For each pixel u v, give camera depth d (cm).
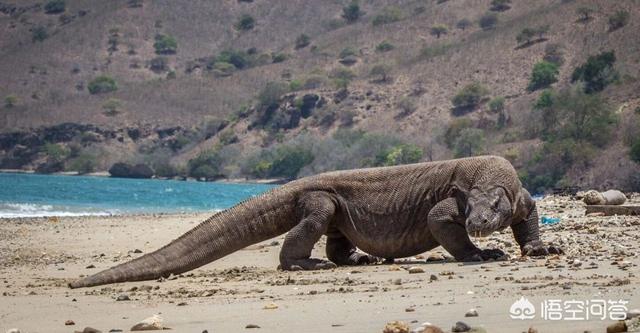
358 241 3503
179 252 3359
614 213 5250
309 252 3456
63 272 3775
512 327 1847
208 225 3431
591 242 3753
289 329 1989
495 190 3262
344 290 2667
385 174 3519
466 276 2847
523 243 3419
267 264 3775
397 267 3228
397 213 3450
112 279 3209
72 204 15650
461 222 3328
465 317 2014
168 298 2695
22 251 4906
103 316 2369
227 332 1984
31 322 2323
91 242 5378
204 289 2903
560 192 10106
